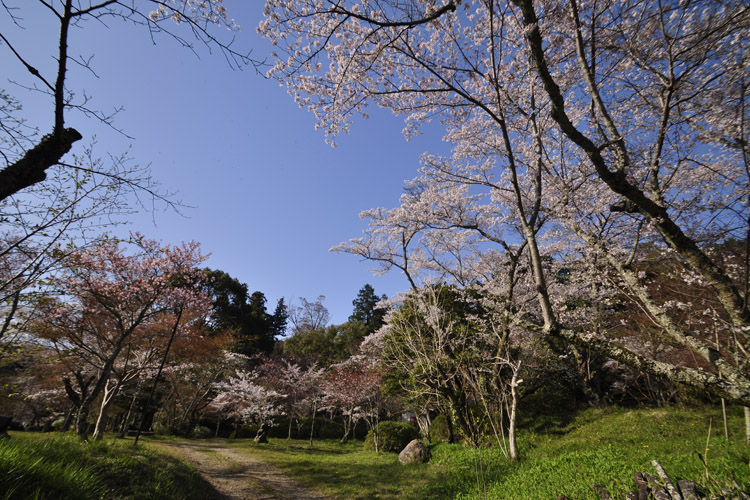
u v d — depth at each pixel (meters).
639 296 5.55
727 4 4.96
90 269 10.39
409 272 16.23
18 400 16.36
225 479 9.82
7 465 4.05
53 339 10.30
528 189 11.84
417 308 14.50
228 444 18.03
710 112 6.39
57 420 19.31
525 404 14.46
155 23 3.28
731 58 5.69
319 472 11.13
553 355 14.61
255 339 29.70
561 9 6.32
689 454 6.12
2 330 7.11
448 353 13.01
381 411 24.70
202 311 14.48
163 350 14.16
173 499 6.54
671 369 3.62
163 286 12.20
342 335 35.16
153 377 17.86
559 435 11.00
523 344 14.23
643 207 4.70
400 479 9.70
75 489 4.54
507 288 12.72
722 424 8.36
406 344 13.28
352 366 23.03
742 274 7.20
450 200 12.90
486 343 13.12
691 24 5.62
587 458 7.07
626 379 13.41
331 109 6.95
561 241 12.45
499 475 7.72
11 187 3.01
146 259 11.87
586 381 13.85
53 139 3.25
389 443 15.63
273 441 20.66
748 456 5.30
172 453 11.19
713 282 4.78
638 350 11.18
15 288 6.94
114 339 12.73
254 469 11.54
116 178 4.41
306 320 44.50
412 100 7.62
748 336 4.65
